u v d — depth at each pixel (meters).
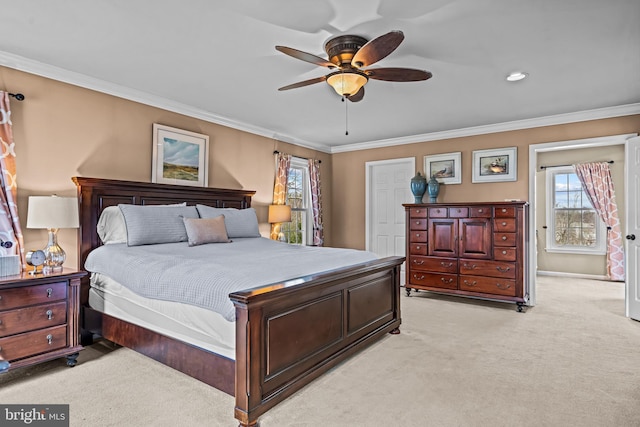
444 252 4.68
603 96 3.71
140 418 1.92
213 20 2.29
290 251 3.19
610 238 6.09
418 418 1.93
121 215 3.21
